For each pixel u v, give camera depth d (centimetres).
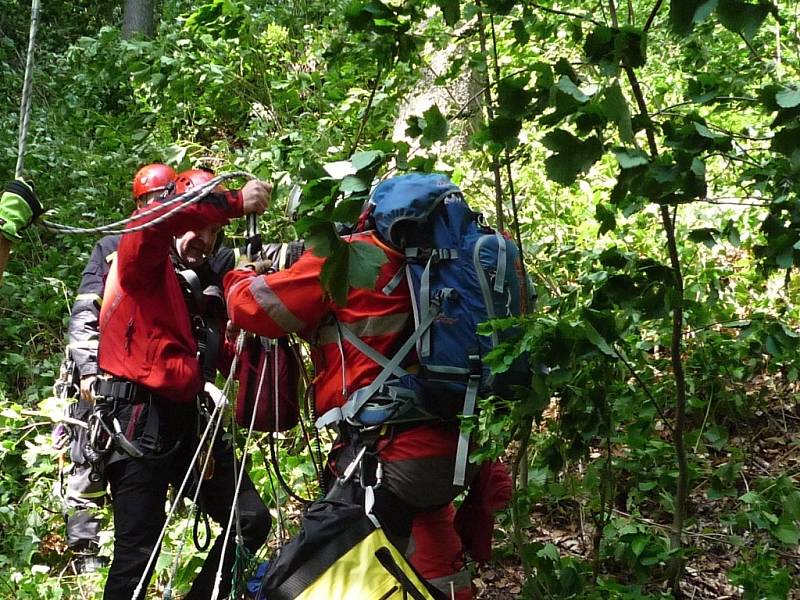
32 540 365
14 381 519
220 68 586
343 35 369
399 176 276
